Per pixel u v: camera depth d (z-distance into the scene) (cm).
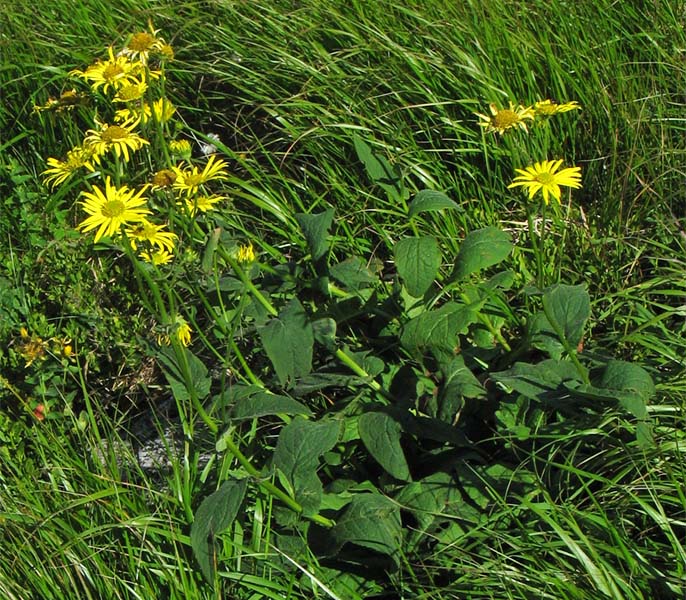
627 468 111
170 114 127
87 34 177
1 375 138
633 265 137
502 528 110
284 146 159
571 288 114
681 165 144
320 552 111
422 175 144
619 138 149
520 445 117
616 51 159
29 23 183
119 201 107
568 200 146
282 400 108
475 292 125
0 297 142
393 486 115
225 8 168
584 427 113
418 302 123
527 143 148
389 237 142
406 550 111
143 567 110
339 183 150
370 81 156
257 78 161
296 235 144
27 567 110
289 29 166
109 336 144
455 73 155
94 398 143
